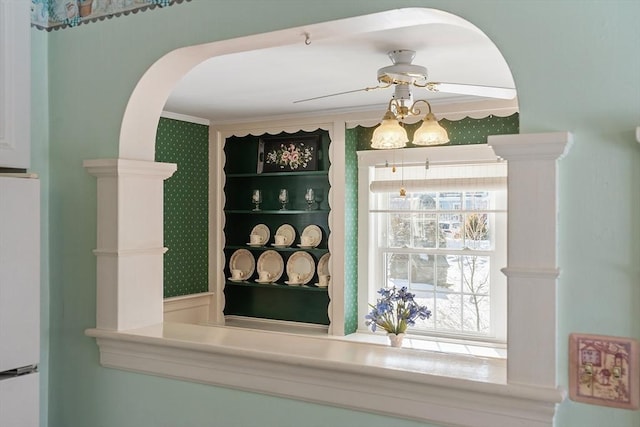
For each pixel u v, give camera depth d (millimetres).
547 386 1383
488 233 5055
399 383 1541
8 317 1811
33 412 1888
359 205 5438
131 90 2016
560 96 1378
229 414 1830
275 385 1739
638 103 1305
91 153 2109
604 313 1342
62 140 2176
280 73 3723
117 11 2041
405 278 5383
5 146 1857
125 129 2055
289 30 1735
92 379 2115
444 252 5219
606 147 1336
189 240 5711
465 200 5137
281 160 5762
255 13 1778
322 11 1675
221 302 5938
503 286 4957
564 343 1383
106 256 2055
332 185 5273
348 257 5309
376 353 1710
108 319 2055
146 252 2127
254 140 5965
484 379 1449
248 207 6031
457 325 5168
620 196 1324
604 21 1334
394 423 1576
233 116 5543
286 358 1670
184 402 1916
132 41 2012
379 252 5484
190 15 1894
